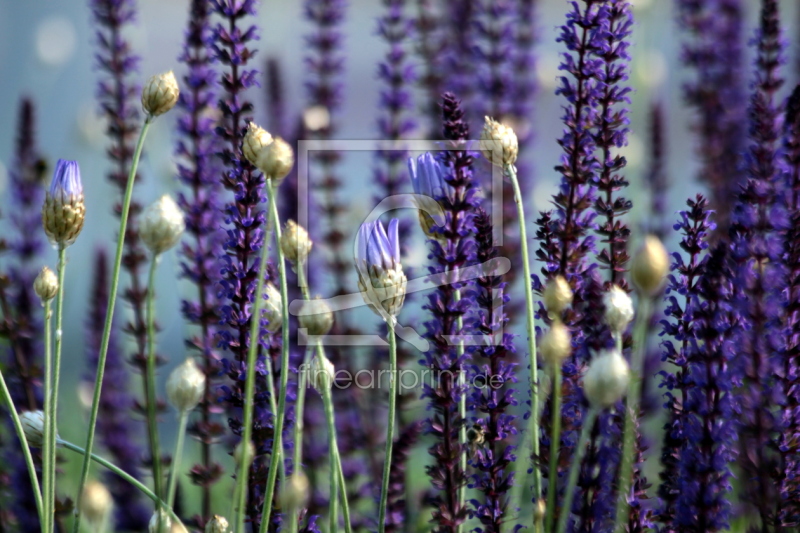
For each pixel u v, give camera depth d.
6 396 1.01
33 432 1.03
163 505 1.01
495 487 1.06
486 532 1.07
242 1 1.10
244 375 1.07
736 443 1.09
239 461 1.04
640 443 1.06
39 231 1.24
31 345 1.18
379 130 1.28
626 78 1.07
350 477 1.22
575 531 1.06
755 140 1.10
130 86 1.23
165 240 0.99
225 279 1.07
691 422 1.05
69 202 1.00
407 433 1.15
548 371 1.02
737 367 1.05
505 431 1.07
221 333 1.07
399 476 1.15
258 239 1.07
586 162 1.07
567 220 1.07
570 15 1.07
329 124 1.29
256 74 1.10
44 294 1.01
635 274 0.97
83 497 0.98
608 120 1.07
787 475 1.05
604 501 1.05
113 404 1.29
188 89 1.16
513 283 1.21
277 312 1.06
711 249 1.05
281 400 1.00
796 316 1.05
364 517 1.19
